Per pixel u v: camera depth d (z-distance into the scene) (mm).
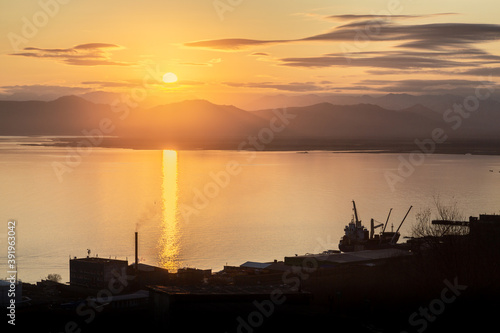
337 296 55125
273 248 153500
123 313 58969
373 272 71750
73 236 170875
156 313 52688
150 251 150000
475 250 64250
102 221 196125
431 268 64125
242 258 140750
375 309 54844
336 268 81438
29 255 143625
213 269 126938
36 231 179000
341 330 48219
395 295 59438
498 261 61594
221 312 49531
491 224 83375
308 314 51344
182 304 52000
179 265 131875
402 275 66312
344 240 132875
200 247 154625
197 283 82375
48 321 58500
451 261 62625
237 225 188375
